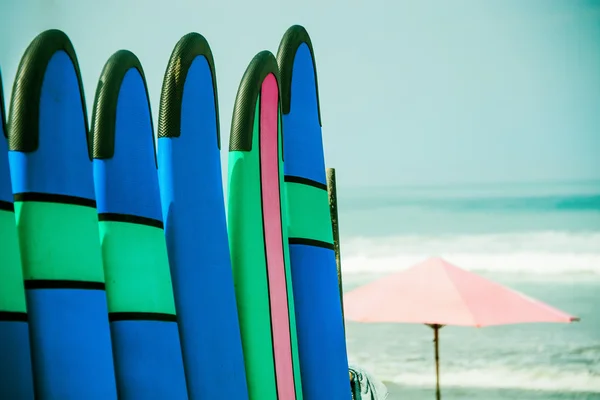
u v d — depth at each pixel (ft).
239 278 16.29
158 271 14.24
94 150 14.10
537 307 39.04
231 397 15.20
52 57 12.85
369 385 21.61
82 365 12.59
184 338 14.99
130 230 13.97
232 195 16.48
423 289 40.09
